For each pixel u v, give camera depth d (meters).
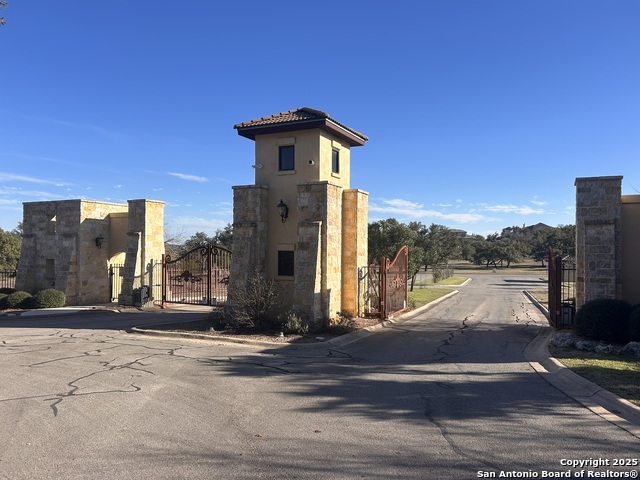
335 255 15.56
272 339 13.13
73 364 10.12
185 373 9.34
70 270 22.47
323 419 6.54
